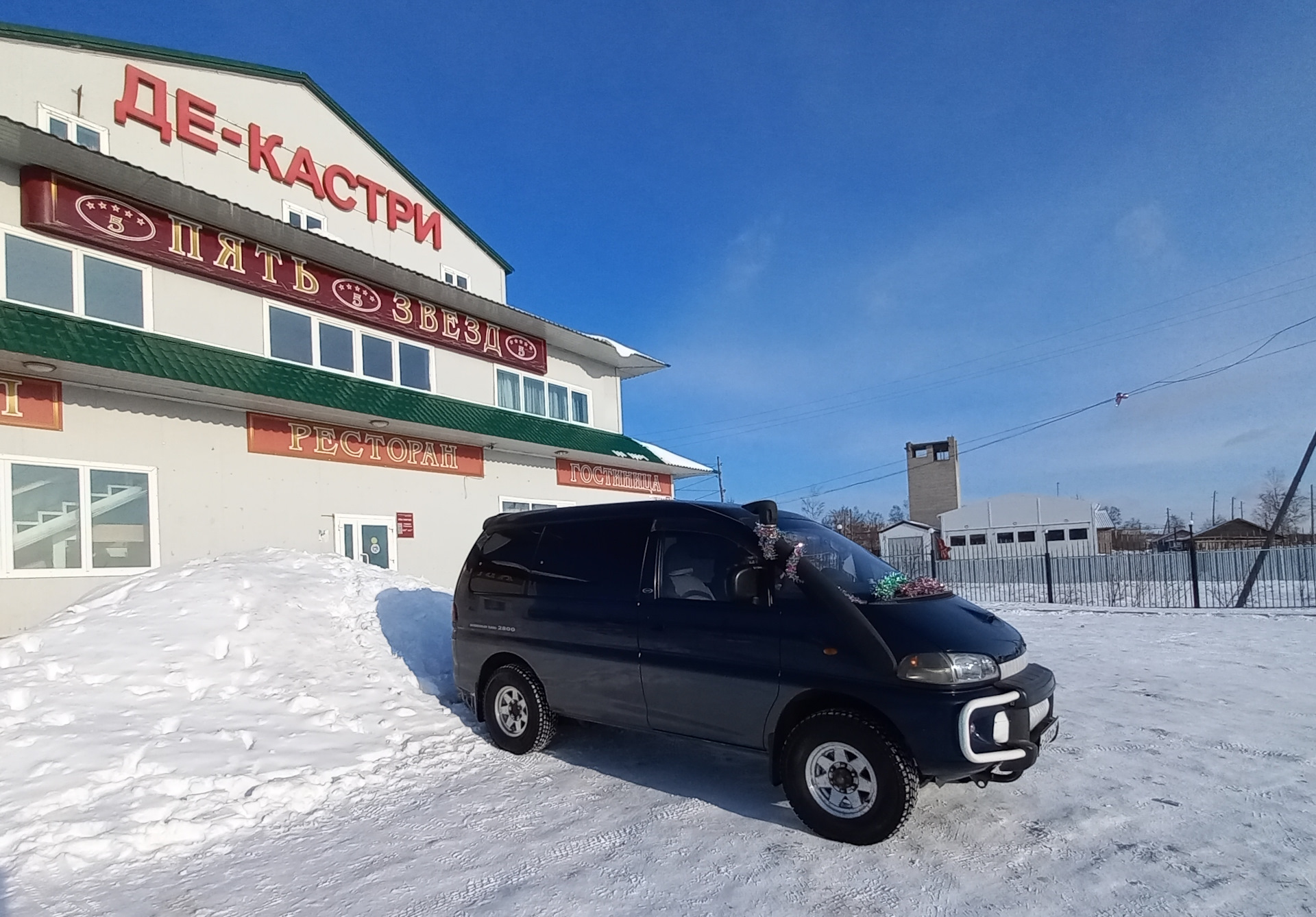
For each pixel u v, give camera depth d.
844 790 4.46
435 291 15.05
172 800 5.04
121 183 10.23
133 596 8.04
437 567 15.34
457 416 15.02
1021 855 4.18
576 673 5.84
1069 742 6.28
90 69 11.20
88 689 6.21
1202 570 22.53
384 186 16.19
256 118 13.57
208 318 11.64
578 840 4.59
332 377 12.99
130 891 4.10
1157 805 4.88
